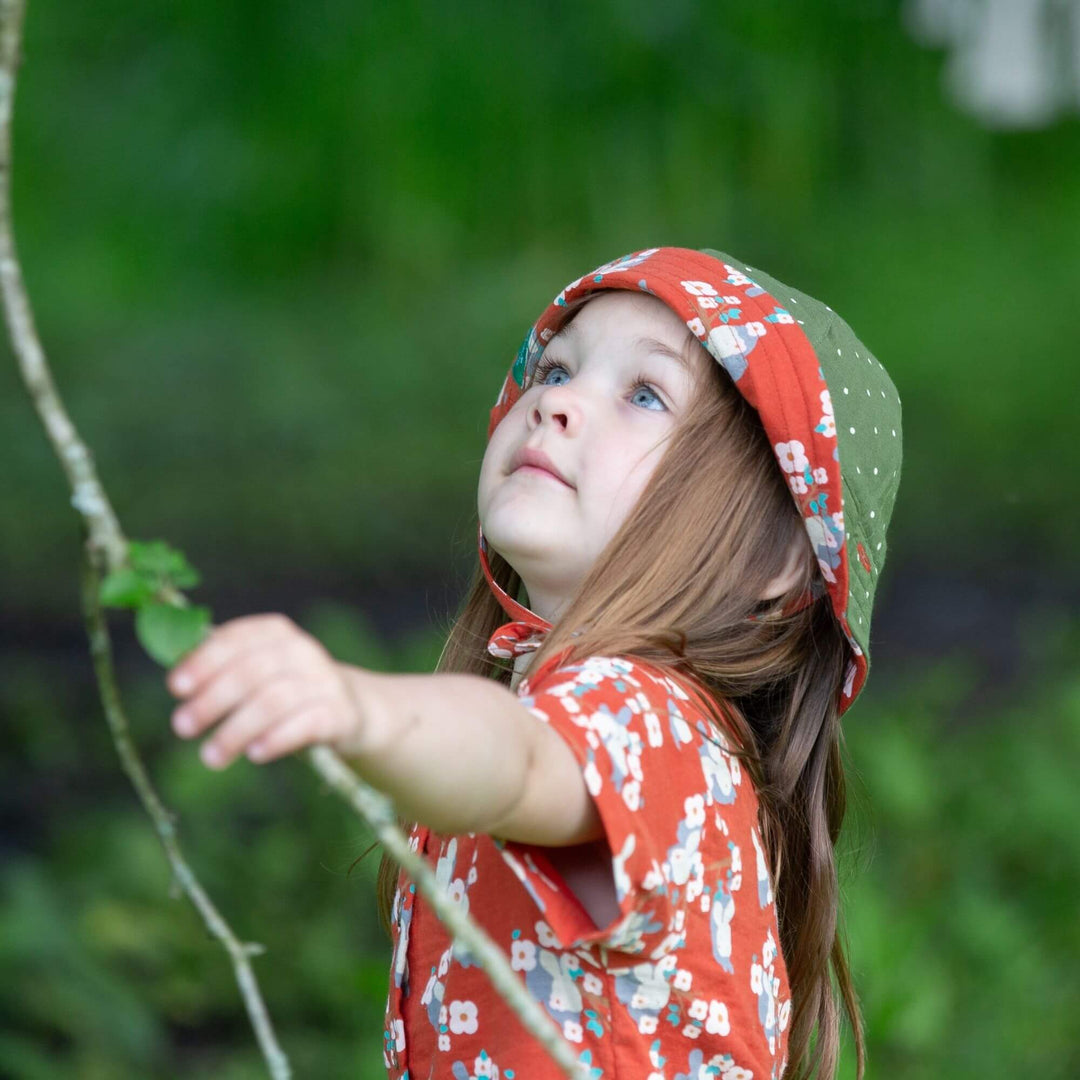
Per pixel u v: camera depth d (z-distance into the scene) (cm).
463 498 1202
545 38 1848
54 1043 454
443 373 1487
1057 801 548
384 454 1267
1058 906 521
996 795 566
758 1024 214
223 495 1158
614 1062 199
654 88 1853
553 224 1855
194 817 598
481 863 215
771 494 240
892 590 1035
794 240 1814
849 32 1877
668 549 229
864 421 250
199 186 1889
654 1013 202
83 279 1773
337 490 1185
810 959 256
